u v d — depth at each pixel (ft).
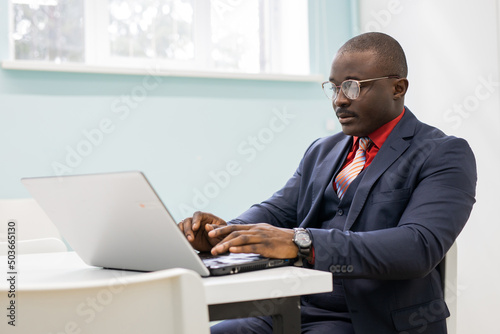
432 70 9.46
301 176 5.58
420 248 3.91
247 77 10.53
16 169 9.20
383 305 4.18
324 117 11.21
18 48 9.72
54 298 2.36
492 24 8.26
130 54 10.48
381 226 4.48
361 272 3.76
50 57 9.96
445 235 4.06
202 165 10.36
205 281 2.94
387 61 4.80
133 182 2.89
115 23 10.38
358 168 4.91
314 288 3.10
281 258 3.56
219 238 4.13
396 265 3.81
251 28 11.34
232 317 2.97
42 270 3.83
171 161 10.14
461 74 8.84
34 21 9.84
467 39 8.71
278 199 5.60
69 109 9.48
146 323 2.38
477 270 8.36
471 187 4.41
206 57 10.98
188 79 10.23
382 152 4.70
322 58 11.30
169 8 10.73
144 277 2.32
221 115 10.48
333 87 4.93
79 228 3.56
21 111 9.22
